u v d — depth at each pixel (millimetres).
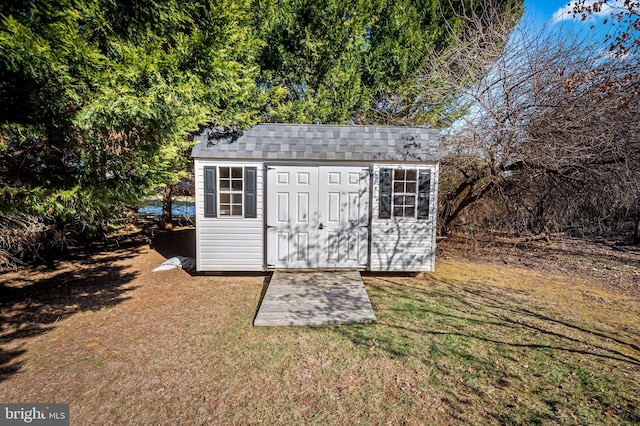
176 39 4703
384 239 6742
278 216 6617
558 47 7094
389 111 10195
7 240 5395
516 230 10547
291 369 3420
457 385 3162
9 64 3014
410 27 9578
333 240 6699
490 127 7270
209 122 6586
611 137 6516
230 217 6555
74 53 3434
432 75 8406
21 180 3895
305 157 6461
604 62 6703
